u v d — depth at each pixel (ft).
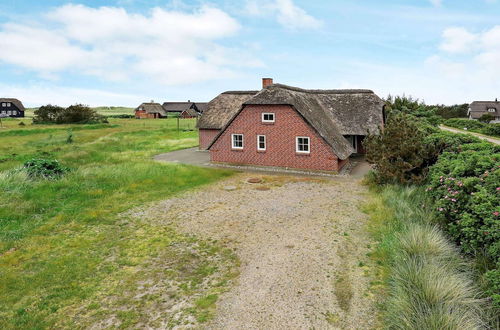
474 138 51.65
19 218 38.14
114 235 34.32
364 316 20.44
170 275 26.11
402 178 47.83
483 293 20.94
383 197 44.39
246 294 23.12
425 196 40.24
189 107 398.01
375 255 28.50
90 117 218.79
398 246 27.40
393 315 19.20
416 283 21.35
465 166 32.58
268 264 27.58
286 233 34.45
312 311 21.03
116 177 58.49
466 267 24.18
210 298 22.67
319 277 25.21
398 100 130.93
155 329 19.61
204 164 78.07
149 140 126.82
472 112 312.29
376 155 51.83
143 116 338.95
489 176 27.25
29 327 19.89
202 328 19.56
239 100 103.24
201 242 32.48
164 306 21.94
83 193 48.80
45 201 44.42
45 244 31.89
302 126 68.08
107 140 121.80
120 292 23.71
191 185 56.18
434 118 125.70
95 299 22.88
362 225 36.32
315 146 67.51
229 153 77.05
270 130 71.67
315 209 42.63
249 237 33.58
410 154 49.06
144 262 28.37
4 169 63.87
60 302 22.52
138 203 45.50
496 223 21.57
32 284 24.68
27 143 111.65
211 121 100.58
